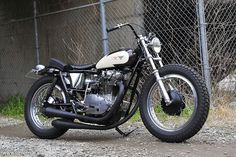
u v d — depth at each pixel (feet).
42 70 20.67
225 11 26.55
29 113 20.88
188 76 17.29
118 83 18.44
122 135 19.93
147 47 18.25
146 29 29.30
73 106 19.48
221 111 22.99
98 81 19.10
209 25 25.95
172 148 16.72
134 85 18.60
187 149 16.48
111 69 18.88
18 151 17.42
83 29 33.76
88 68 19.67
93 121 18.83
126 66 18.47
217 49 25.80
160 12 28.60
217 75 25.48
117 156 15.79
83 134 21.30
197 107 16.94
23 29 39.50
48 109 19.94
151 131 17.98
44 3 37.32
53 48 36.68
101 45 31.89
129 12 30.35
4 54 42.04
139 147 17.28
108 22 31.68
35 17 34.78
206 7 26.03
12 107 34.35
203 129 20.24
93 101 18.78
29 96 20.98
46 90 20.79
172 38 27.89
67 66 20.13
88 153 16.46
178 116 18.48
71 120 19.72
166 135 17.56
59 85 20.17
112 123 18.78
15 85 40.91
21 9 39.55
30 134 22.16
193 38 26.45
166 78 17.81
